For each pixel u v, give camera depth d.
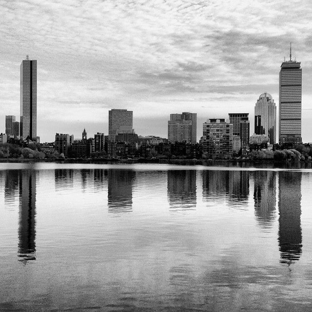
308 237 28.39
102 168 161.88
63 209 41.69
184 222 34.28
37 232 29.69
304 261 22.25
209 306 16.23
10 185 70.62
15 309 15.92
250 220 35.38
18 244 25.88
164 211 40.69
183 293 17.56
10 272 20.20
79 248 24.95
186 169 155.75
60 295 17.30
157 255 23.52
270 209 42.38
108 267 21.14
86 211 40.34
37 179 87.25
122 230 30.69
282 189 65.94
